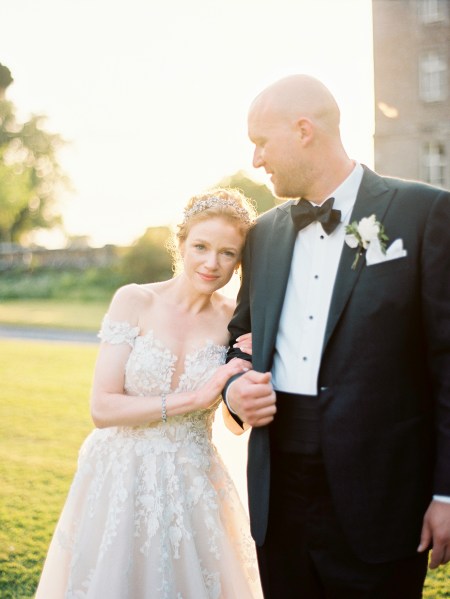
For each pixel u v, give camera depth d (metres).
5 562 3.11
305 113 1.83
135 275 22.72
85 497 2.32
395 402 1.77
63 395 7.11
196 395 2.13
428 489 1.83
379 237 1.77
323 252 1.89
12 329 14.93
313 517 1.89
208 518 2.23
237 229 2.16
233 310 2.45
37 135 37.16
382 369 1.76
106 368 2.24
